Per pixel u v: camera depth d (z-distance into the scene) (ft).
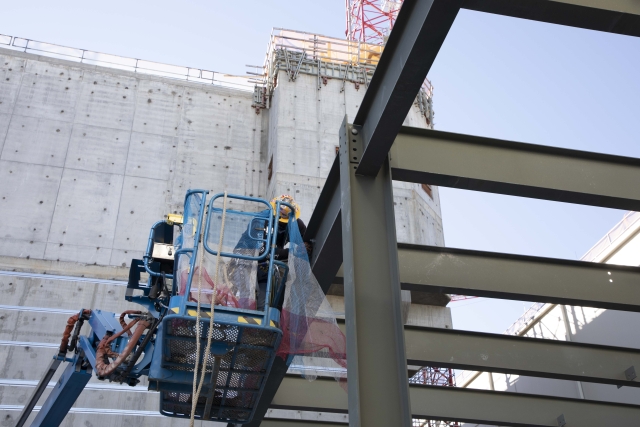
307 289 26.27
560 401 44.52
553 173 31.60
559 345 41.65
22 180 68.54
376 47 85.25
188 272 25.04
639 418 44.39
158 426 58.80
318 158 73.67
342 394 40.19
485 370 39.78
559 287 37.09
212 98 79.71
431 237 75.56
